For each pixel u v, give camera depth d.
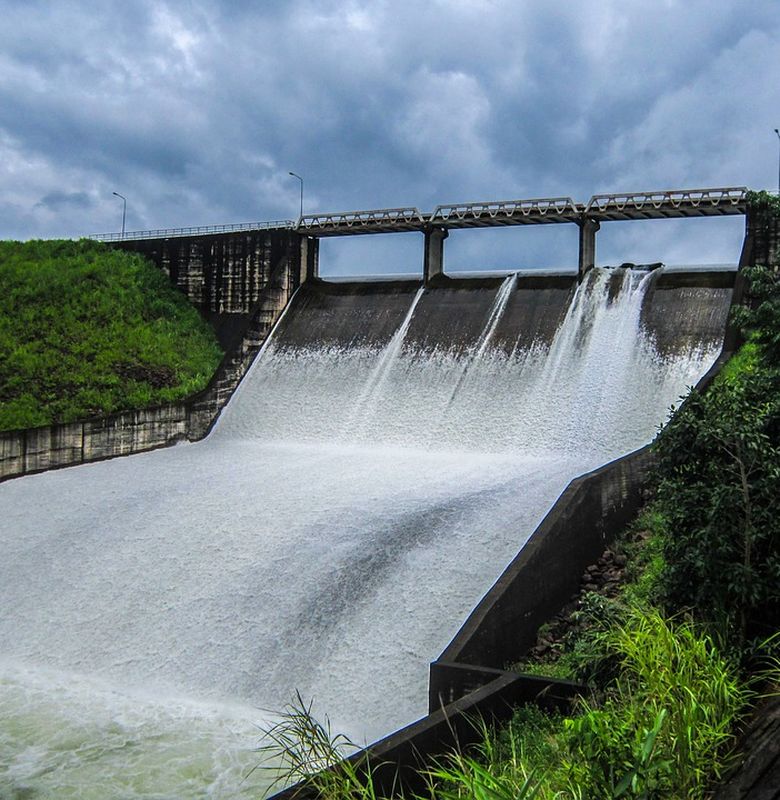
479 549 25.16
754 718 11.61
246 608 24.22
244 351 48.25
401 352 45.12
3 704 20.72
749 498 16.20
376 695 20.73
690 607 16.02
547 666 21.06
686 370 37.69
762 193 32.78
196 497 32.31
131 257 58.09
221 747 18.42
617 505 27.27
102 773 17.19
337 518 28.30
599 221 45.84
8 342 48.44
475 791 9.56
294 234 52.84
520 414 39.31
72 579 27.00
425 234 49.25
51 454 40.09
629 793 9.97
